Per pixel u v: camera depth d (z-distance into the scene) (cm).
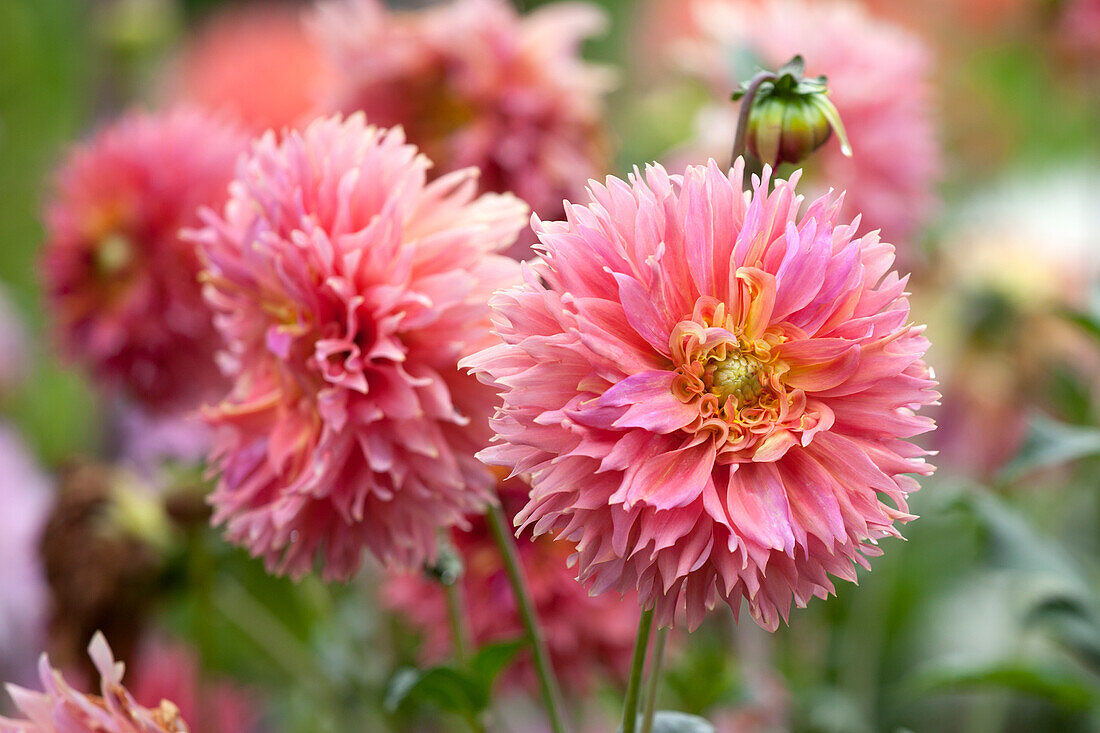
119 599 90
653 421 57
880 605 97
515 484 67
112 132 90
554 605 76
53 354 97
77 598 90
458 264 63
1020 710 102
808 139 62
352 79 86
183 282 88
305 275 63
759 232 58
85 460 94
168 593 92
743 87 63
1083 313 86
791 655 94
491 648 65
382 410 63
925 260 102
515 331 57
